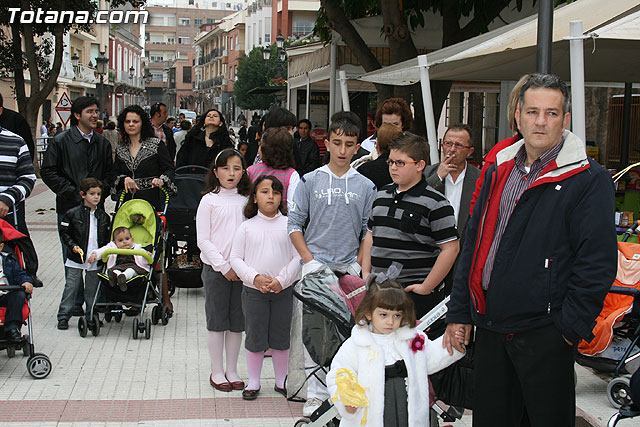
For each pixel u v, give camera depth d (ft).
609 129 53.42
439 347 12.68
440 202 14.89
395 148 14.89
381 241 15.29
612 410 17.80
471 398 13.41
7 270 19.65
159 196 26.53
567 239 11.23
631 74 30.17
